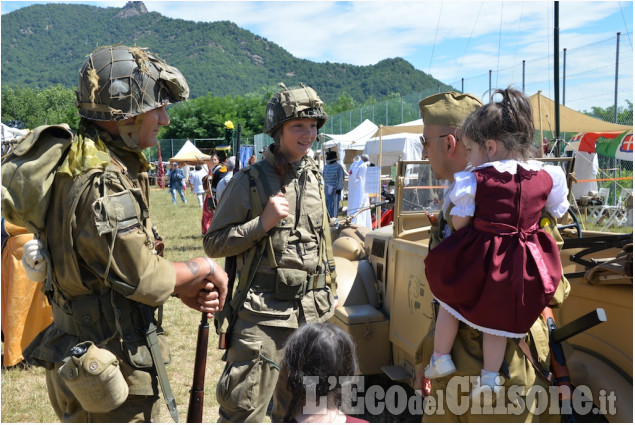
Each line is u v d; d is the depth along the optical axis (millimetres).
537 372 1970
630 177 12102
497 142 1873
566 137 13914
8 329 4672
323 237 2898
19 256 4652
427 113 2377
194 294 2189
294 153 2850
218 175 10219
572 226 2834
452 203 1941
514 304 1766
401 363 3586
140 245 1925
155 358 2029
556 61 6926
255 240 2643
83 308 1969
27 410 3961
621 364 2363
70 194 1895
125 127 2090
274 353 2668
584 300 2572
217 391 2688
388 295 3746
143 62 2086
